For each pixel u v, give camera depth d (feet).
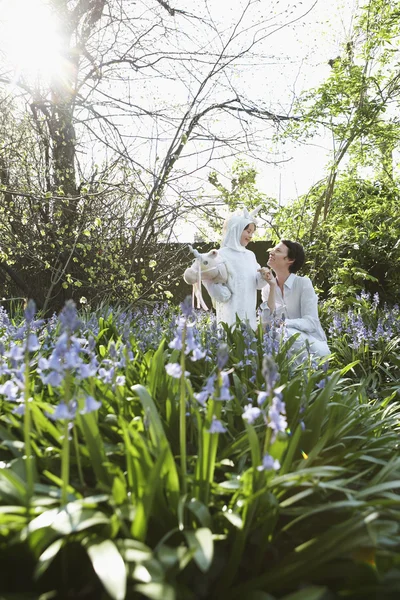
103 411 9.16
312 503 7.57
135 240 31.07
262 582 5.91
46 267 26.61
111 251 28.35
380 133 39.04
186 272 17.51
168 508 6.64
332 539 6.05
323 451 8.93
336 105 36.52
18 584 5.83
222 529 6.76
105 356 12.65
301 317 18.85
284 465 7.24
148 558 5.40
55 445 8.22
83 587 5.75
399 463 7.98
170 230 33.27
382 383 19.71
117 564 5.10
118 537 6.08
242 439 8.39
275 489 7.17
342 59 38.47
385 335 22.09
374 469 9.25
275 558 6.66
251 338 14.15
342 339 23.32
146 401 7.89
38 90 28.63
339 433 9.54
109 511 6.63
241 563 6.60
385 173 45.03
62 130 29.71
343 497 8.07
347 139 38.75
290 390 9.89
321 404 9.24
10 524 5.63
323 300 34.17
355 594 5.74
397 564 5.83
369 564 5.75
